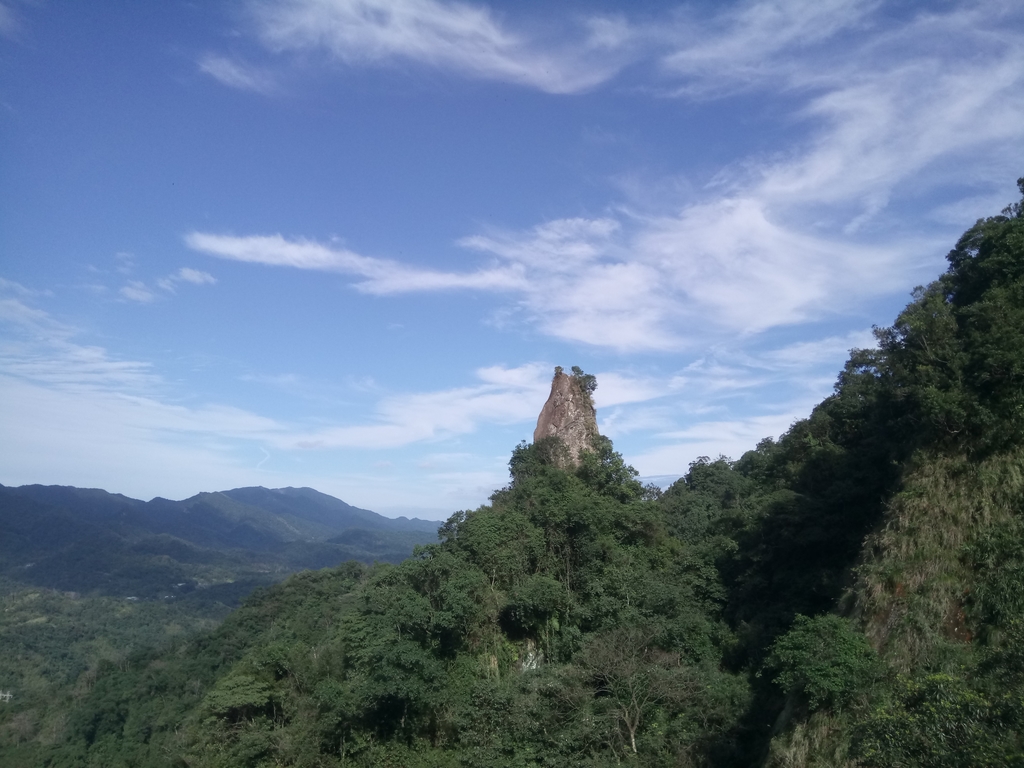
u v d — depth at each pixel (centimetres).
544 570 3897
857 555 3045
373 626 3794
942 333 2606
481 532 3897
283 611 6544
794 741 2109
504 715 3212
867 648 2111
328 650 4109
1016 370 2256
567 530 3950
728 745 2698
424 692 3303
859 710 1967
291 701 3891
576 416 4962
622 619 3469
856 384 4278
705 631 3528
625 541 4144
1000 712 1324
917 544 2278
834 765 1886
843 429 4231
